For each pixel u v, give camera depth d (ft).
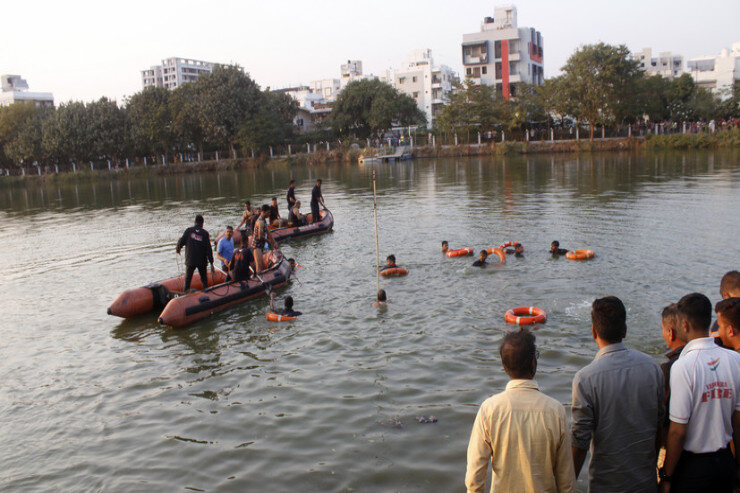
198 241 36.24
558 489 10.14
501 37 243.19
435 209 71.10
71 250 58.95
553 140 185.57
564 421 10.07
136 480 18.38
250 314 34.40
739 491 13.24
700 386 10.91
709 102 196.95
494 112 194.18
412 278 38.81
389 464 18.10
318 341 29.01
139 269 48.06
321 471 18.02
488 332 28.58
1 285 45.27
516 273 38.40
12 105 210.38
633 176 98.58
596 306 11.30
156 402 23.85
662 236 47.19
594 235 49.08
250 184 136.87
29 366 28.58
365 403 22.20
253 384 24.76
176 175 197.67
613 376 10.84
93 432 21.70
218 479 18.06
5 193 161.58
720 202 63.62
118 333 32.94
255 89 214.69
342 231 59.47
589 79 171.53
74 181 190.39
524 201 73.67
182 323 33.19
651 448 10.99
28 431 22.09
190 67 497.05
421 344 27.63
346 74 390.83
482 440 10.32
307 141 234.38
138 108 205.87
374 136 231.91
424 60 314.14
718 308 12.38
